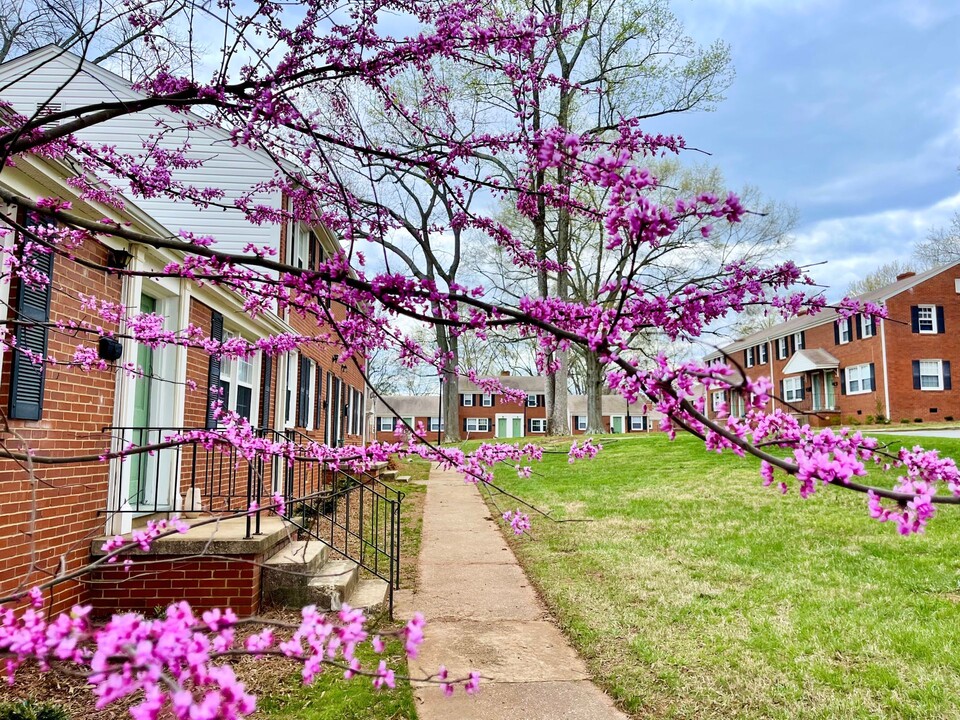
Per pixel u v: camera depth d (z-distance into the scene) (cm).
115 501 526
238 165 981
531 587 640
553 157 152
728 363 159
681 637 474
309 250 1198
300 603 539
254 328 902
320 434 1357
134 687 100
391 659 455
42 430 440
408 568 710
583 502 1005
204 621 122
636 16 1466
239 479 782
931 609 492
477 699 396
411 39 233
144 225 534
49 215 191
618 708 386
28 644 111
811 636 457
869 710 360
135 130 934
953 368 2445
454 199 260
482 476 300
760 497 933
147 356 639
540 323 175
